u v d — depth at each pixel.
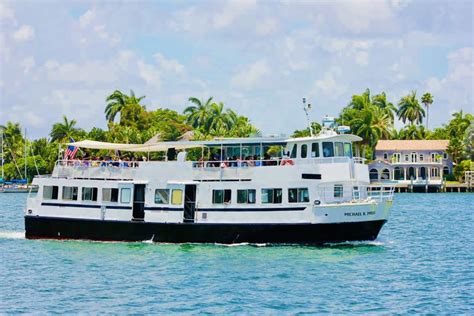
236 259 48.72
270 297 38.56
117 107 159.25
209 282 42.09
